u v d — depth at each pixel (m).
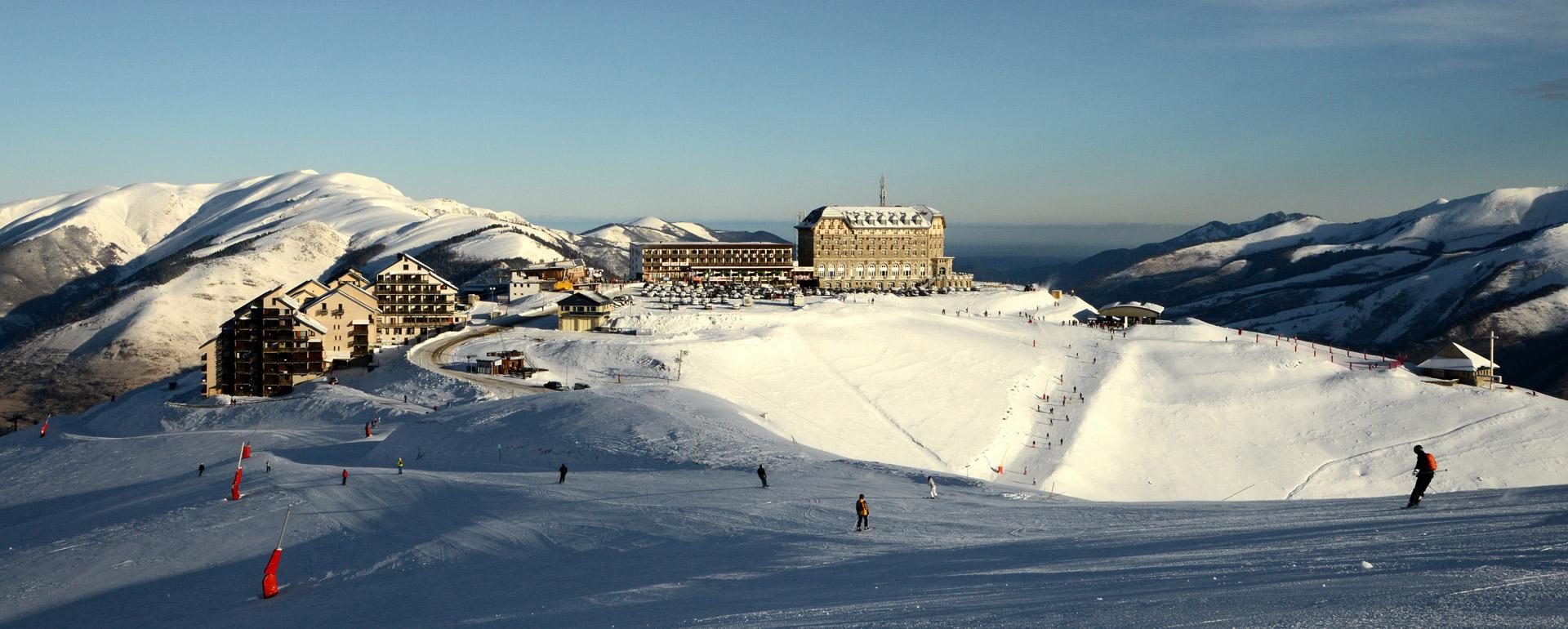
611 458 83.50
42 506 89.88
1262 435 142.12
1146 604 20.91
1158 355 176.12
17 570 58.03
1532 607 16.80
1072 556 32.34
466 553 51.34
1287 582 21.62
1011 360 171.38
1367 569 22.25
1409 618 16.89
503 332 183.88
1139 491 124.62
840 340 177.62
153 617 46.94
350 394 141.12
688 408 106.38
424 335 193.62
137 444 116.44
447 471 83.00
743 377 151.88
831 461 75.88
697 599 32.12
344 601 44.25
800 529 47.88
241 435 117.75
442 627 34.28
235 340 154.88
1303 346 188.12
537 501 62.03
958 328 194.75
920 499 55.78
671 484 65.56
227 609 46.34
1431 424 142.38
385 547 55.41
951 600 25.47
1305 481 127.12
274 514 66.75
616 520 54.03
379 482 74.44
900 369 163.50
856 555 39.16
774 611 27.23
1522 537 24.48
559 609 33.62
